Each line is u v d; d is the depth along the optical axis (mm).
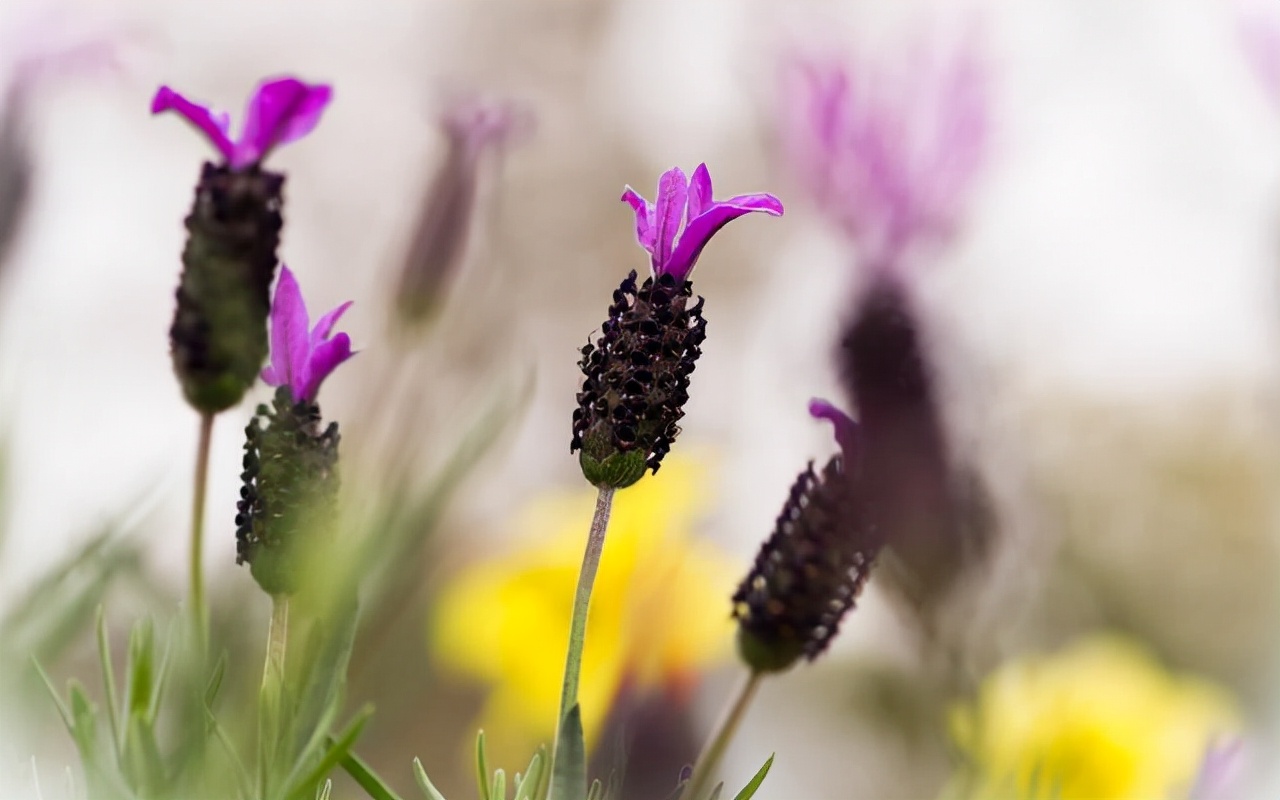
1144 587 1278
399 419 671
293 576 546
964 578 615
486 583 749
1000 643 621
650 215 548
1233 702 748
